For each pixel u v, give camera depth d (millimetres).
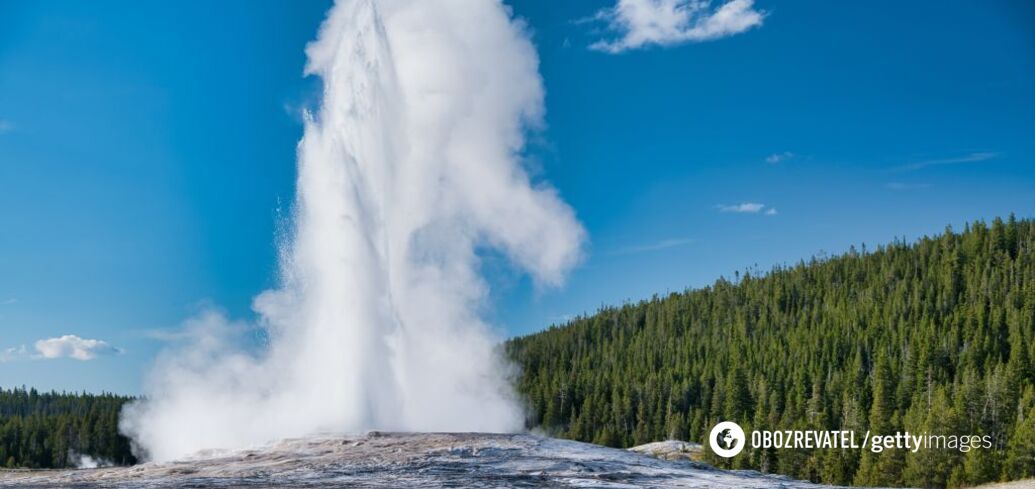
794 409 108250
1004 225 168750
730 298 181000
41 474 35500
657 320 183125
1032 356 111125
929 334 123625
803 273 182750
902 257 173125
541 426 141375
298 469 33562
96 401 170375
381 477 31281
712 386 135750
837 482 88000
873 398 109500
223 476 32031
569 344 181750
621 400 137500
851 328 143625
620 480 31734
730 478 34531
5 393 174000
